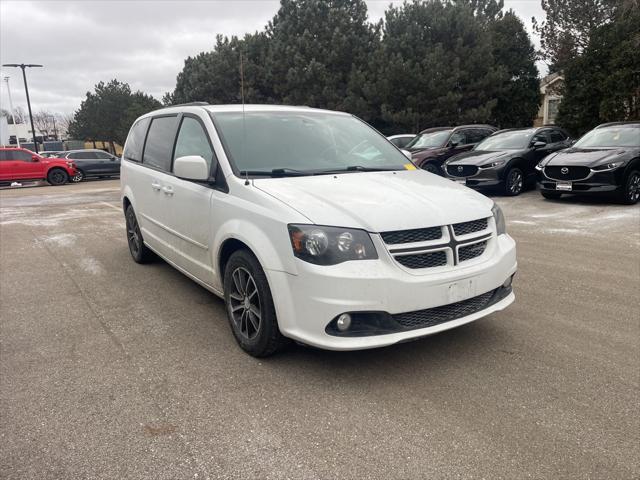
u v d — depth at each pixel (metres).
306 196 3.26
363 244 2.96
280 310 3.10
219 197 3.70
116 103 54.56
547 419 2.71
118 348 3.69
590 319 4.11
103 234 8.30
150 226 5.29
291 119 4.46
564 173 9.76
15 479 2.30
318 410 2.83
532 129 12.40
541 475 2.29
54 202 13.75
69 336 3.94
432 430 2.62
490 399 2.91
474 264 3.25
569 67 19.72
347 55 26.92
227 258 3.78
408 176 4.00
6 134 35.56
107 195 15.39
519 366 3.31
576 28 22.06
